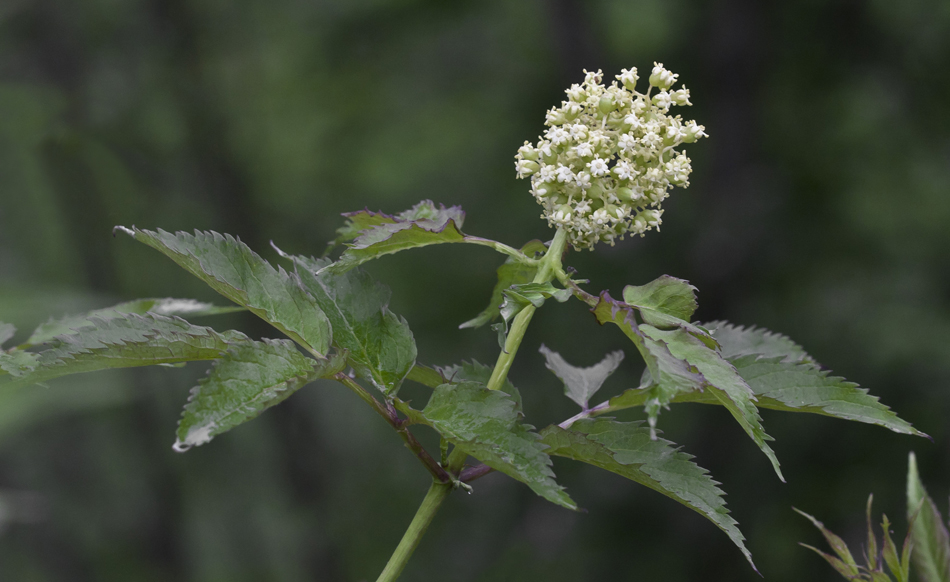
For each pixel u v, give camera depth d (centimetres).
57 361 150
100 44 892
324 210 1139
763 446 144
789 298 923
